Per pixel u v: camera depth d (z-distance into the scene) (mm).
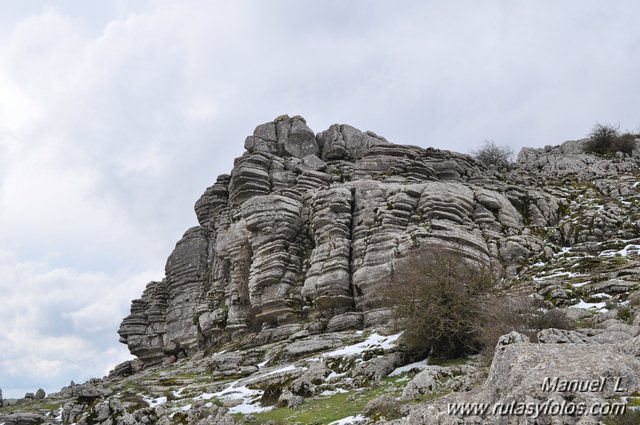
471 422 12930
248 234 46156
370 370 25641
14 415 31469
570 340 19625
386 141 61188
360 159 52781
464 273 27031
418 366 25703
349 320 36156
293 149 58938
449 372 21641
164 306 55281
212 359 38438
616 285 29188
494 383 14312
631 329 20984
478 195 43188
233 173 53156
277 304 41344
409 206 40531
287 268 42562
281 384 27203
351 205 42500
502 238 40344
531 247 39875
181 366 42781
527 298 25219
